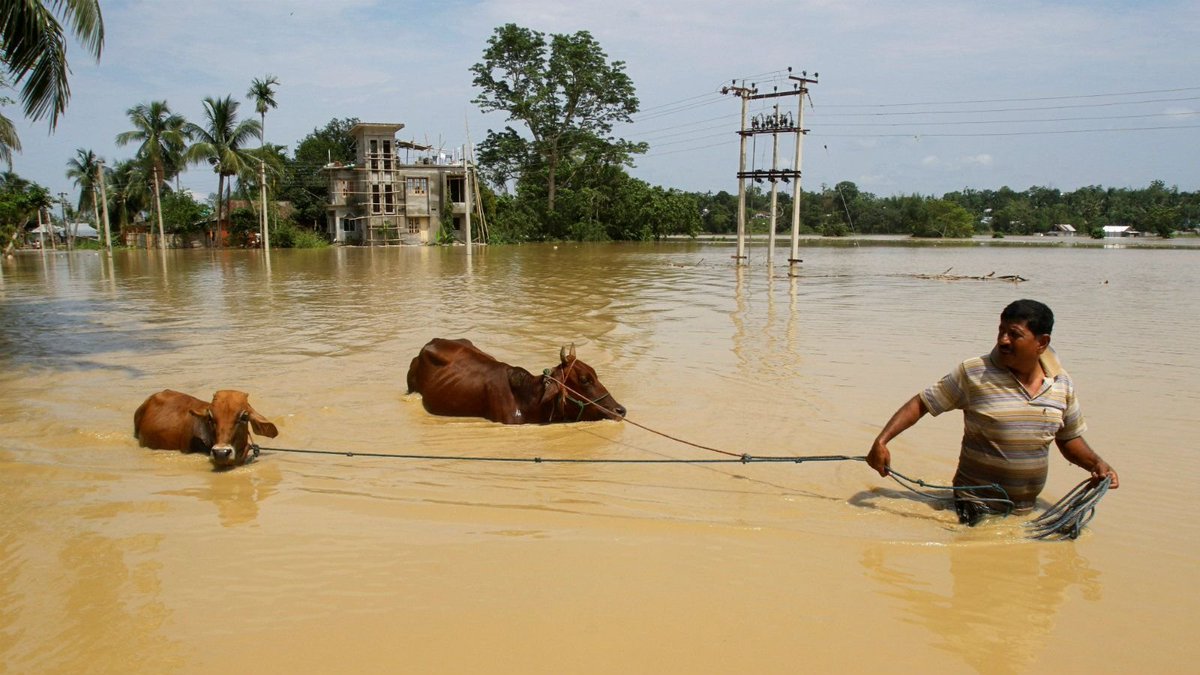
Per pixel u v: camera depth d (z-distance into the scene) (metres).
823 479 6.54
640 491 6.30
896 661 3.88
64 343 13.68
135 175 67.12
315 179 71.94
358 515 5.82
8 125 23.42
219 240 61.25
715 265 35.03
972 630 4.17
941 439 7.55
